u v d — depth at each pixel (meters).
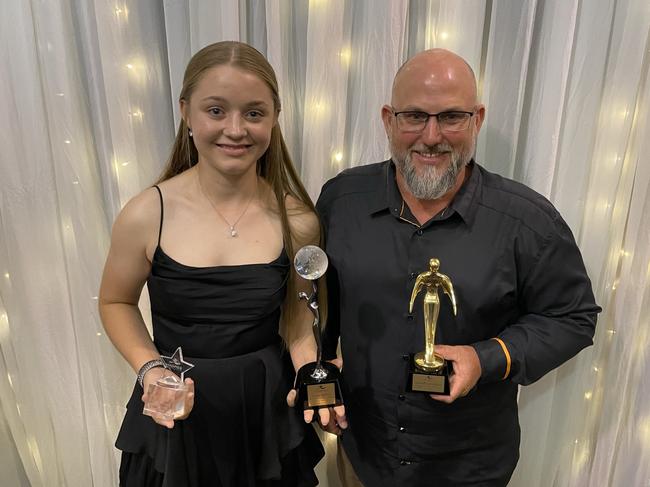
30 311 1.47
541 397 1.52
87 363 1.52
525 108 1.34
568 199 1.34
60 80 1.29
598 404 1.53
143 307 1.50
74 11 1.29
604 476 1.53
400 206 1.16
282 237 1.13
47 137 1.34
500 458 1.26
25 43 1.28
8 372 1.54
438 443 1.21
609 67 1.27
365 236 1.18
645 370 1.44
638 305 1.38
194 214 1.08
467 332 1.16
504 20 1.26
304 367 1.14
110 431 1.59
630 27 1.22
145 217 1.06
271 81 1.02
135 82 1.34
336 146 1.38
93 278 1.44
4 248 1.42
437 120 1.05
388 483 1.27
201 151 1.03
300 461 1.22
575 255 1.16
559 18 1.23
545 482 1.59
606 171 1.32
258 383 1.12
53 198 1.39
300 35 1.36
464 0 1.25
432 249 1.14
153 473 1.15
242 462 1.14
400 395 1.19
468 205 1.13
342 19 1.31
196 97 0.99
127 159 1.36
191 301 1.06
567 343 1.15
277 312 1.17
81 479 1.62
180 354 1.03
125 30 1.30
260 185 1.16
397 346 1.17
